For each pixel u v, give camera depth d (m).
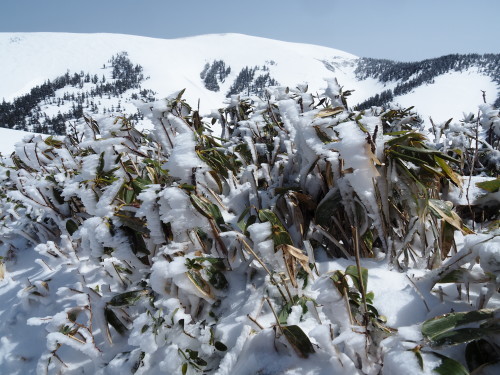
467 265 1.48
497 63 172.88
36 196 2.51
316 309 1.34
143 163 2.17
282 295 1.38
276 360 1.19
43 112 135.38
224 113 3.39
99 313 1.53
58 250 2.43
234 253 1.57
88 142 1.84
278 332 1.22
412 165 1.59
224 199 2.06
